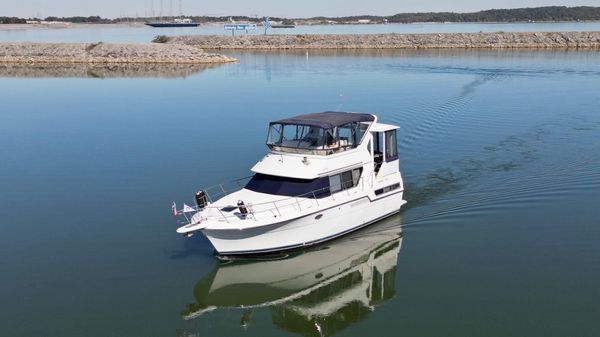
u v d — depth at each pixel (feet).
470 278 49.65
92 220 62.95
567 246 54.49
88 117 124.26
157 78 195.72
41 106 139.74
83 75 209.26
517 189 69.62
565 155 83.61
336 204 55.88
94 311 45.14
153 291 48.39
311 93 151.12
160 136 103.65
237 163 84.69
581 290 46.93
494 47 331.98
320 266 54.29
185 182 75.82
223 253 53.16
